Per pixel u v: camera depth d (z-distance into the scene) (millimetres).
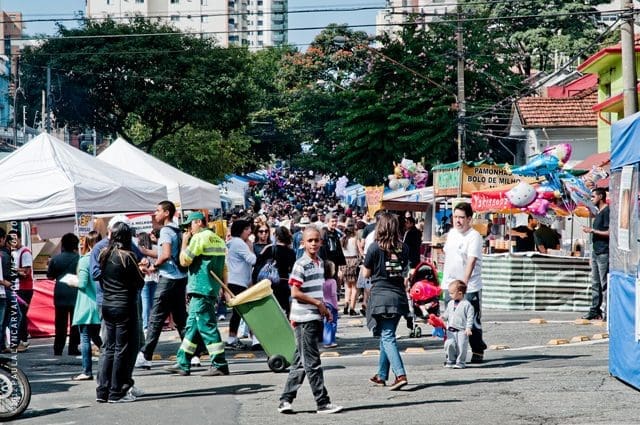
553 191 23203
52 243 27938
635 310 11016
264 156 81312
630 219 11281
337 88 76312
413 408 10250
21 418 10586
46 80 53531
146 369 14242
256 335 13336
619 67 36094
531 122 42688
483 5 62094
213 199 27375
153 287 17719
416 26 44875
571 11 61656
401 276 11383
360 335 18766
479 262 13422
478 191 24125
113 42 53812
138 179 21234
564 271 22578
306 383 12484
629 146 11398
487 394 10977
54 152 19750
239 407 10734
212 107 54219
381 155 42219
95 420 10297
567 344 16297
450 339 13234
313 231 10227
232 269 16719
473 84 44438
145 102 52812
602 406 10109
